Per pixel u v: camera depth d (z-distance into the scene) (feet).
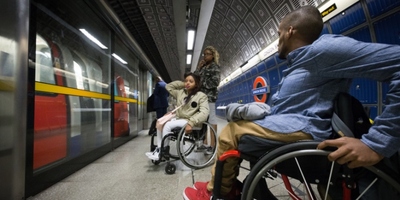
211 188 4.15
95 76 11.12
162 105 17.26
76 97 9.04
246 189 3.03
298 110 3.33
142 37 23.09
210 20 23.11
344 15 8.87
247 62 24.13
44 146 6.83
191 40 27.04
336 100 3.06
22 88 5.75
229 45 25.89
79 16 9.62
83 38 9.98
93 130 10.55
